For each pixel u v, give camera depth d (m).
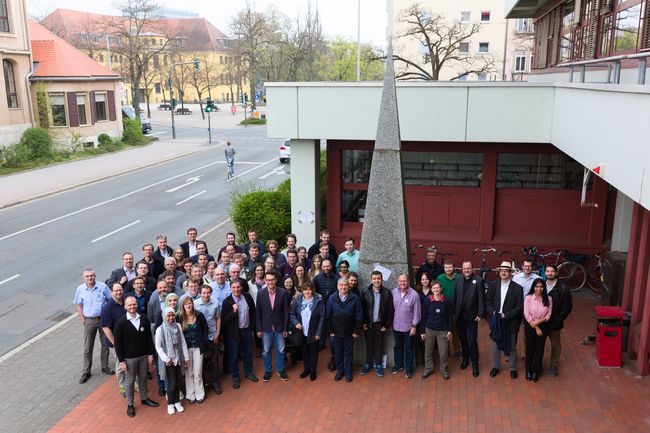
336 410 8.50
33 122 36.59
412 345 9.29
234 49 86.94
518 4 18.95
